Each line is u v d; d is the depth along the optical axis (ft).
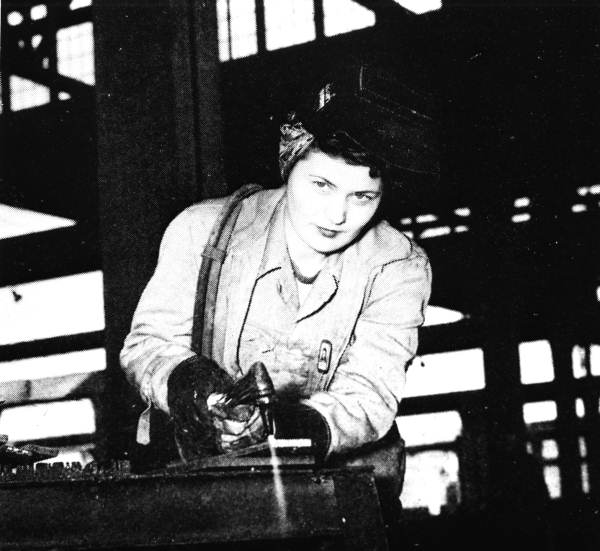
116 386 14.32
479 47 30.96
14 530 7.14
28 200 34.17
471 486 36.94
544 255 34.86
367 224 8.84
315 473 6.91
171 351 8.07
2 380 38.37
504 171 33.12
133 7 14.73
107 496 7.04
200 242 8.56
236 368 8.72
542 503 35.99
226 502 6.92
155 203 14.28
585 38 30.50
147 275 14.26
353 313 8.70
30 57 34.86
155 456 7.80
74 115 33.63
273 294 8.64
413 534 36.68
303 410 7.82
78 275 37.35
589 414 35.86
